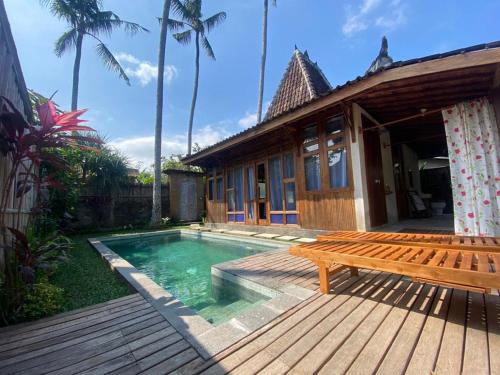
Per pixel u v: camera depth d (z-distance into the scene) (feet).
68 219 19.40
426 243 7.49
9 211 7.72
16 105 9.24
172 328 5.64
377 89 12.28
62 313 6.65
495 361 3.97
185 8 44.55
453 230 13.71
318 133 16.26
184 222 36.29
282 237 18.10
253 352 4.50
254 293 8.63
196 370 4.12
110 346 4.99
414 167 25.98
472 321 5.22
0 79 7.29
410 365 3.95
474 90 12.21
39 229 14.65
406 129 19.56
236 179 24.67
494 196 11.57
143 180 38.83
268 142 20.70
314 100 13.61
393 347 4.42
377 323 5.27
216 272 10.65
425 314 5.60
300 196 17.66
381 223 15.80
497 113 11.89
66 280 10.28
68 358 4.64
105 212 30.30
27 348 5.01
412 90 12.43
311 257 7.39
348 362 4.08
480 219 11.68
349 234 10.10
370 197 14.71
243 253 18.11
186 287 11.51
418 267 5.46
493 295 6.46
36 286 7.36
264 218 21.57
